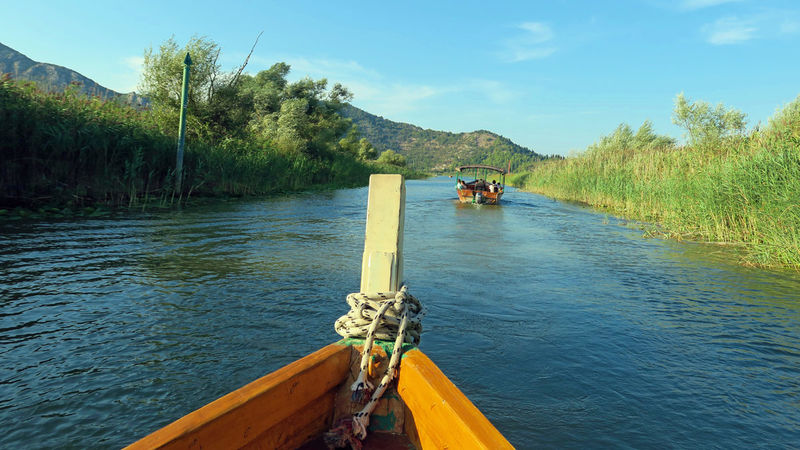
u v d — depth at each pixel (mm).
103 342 3752
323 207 15094
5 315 4250
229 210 12820
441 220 14055
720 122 22078
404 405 1878
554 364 3678
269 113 31953
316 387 1773
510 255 8367
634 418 2914
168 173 13992
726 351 4078
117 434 2539
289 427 1712
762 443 2701
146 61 18672
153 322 4219
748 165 10188
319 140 33156
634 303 5500
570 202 24469
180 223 9984
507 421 2820
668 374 3586
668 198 13391
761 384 3459
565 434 2703
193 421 1335
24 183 10523
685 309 5301
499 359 3725
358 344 1955
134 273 5844
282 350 3684
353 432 1756
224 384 3121
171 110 18781
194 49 19031
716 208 10688
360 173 39750
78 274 5664
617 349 4043
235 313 4527
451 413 1450
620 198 19094
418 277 6441
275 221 11242
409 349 1935
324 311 4656
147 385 3082
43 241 7344
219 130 20125
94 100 13461
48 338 3793
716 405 3127
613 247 9656
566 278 6691
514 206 20672
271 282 5699
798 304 5562
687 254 8914
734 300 5707
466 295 5594
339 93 42094
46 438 2482
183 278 5738
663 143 33500
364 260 2094
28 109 10680
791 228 8047
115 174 12141
